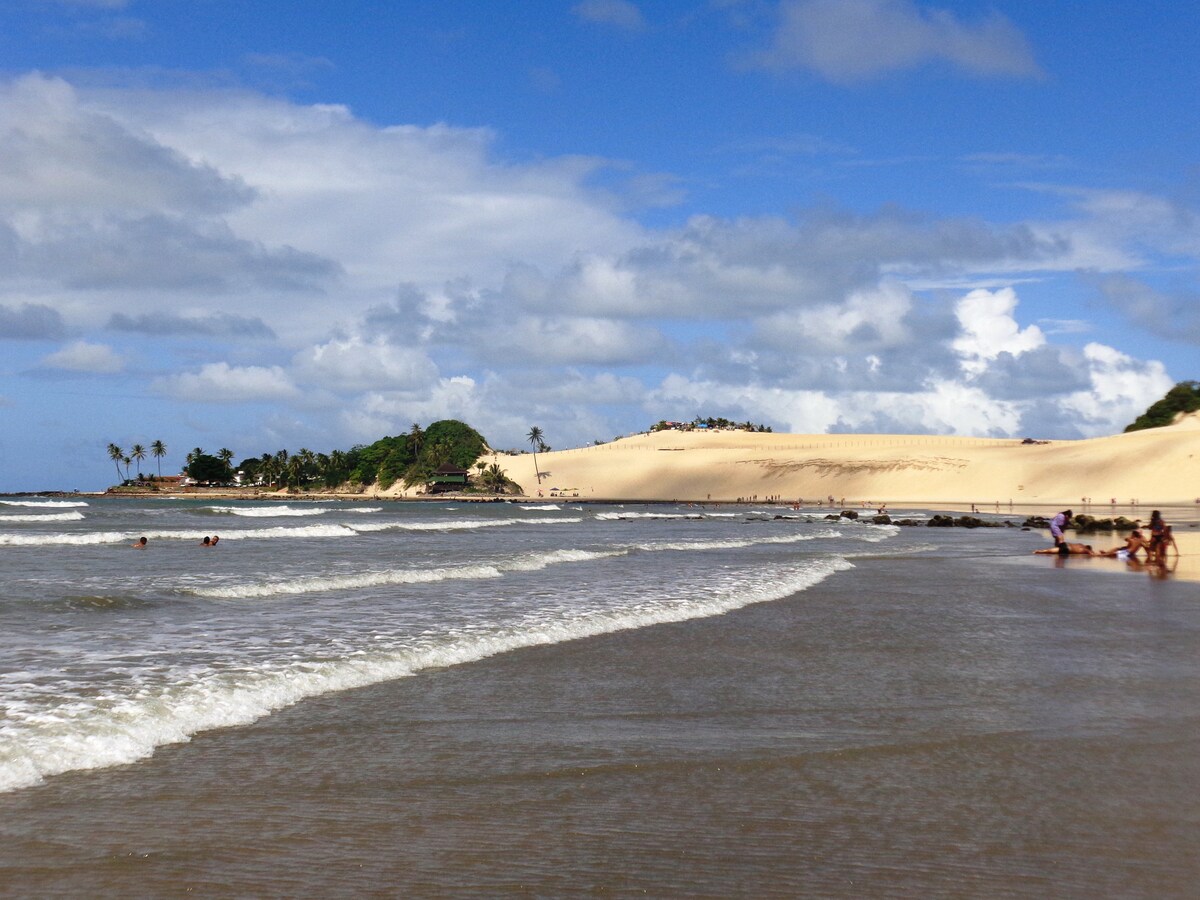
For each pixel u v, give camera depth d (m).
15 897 5.27
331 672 11.19
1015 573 26.69
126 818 6.50
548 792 7.20
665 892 5.48
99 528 50.62
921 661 12.76
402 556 31.23
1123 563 30.88
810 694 10.66
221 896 5.36
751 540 44.28
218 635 13.80
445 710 9.73
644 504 150.75
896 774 7.70
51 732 8.25
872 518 76.00
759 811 6.81
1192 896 5.47
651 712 9.77
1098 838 6.33
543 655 12.95
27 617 15.42
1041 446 161.88
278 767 7.70
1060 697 10.55
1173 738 8.80
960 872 5.77
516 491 185.38
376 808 6.80
